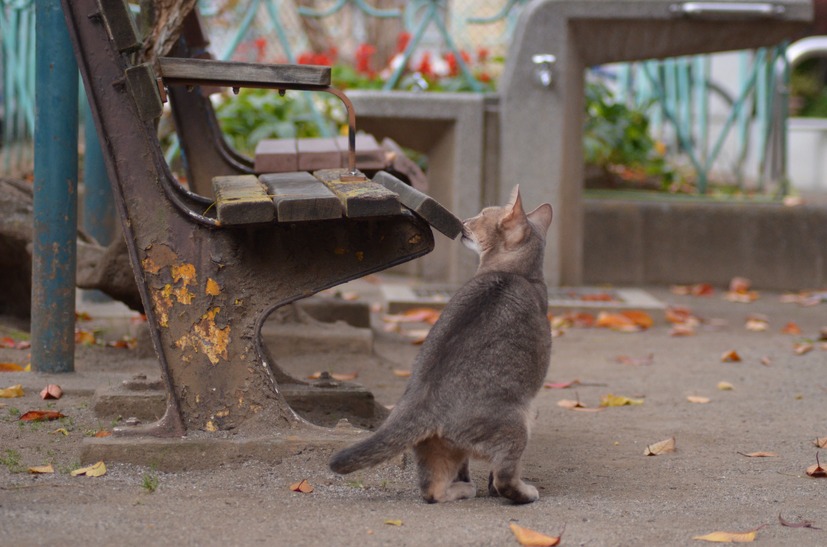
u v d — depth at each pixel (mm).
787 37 9531
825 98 22781
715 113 15148
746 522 3662
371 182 4469
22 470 4082
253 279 4316
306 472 4188
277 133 11125
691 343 8016
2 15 10234
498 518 3672
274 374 5133
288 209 3906
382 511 3742
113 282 6348
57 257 5559
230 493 3908
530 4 9789
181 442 4191
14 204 6926
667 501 3980
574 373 6863
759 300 10352
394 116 10164
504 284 4238
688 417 5629
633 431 5289
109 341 7051
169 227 4258
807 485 4254
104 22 4188
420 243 4332
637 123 12789
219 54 12977
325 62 11984
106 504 3686
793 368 7027
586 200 11031
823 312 9648
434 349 4012
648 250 11000
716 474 4449
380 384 6207
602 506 3893
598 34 9781
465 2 14219
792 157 19672
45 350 5629
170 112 6582
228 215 3920
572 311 8938
